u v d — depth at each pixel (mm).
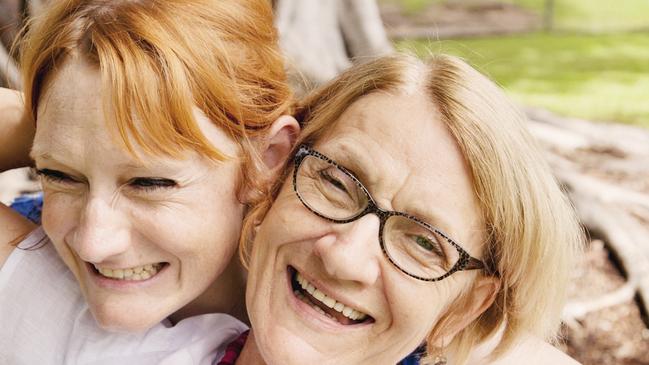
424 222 1644
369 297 1691
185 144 1636
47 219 1718
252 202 1808
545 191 1776
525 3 14812
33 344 1898
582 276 4293
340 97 1781
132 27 1611
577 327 3961
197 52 1660
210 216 1728
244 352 1952
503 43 12258
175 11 1673
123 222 1658
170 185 1663
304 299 1825
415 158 1641
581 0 15070
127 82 1570
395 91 1702
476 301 1814
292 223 1718
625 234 4512
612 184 5691
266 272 1775
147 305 1771
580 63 10930
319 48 5500
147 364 1919
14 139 2061
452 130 1646
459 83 1685
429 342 1857
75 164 1608
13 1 3846
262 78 1835
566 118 7766
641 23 13609
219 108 1700
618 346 3916
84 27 1627
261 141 1843
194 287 1796
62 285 1936
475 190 1668
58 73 1621
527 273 1804
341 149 1690
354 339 1747
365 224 1646
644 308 4070
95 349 1890
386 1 14734
